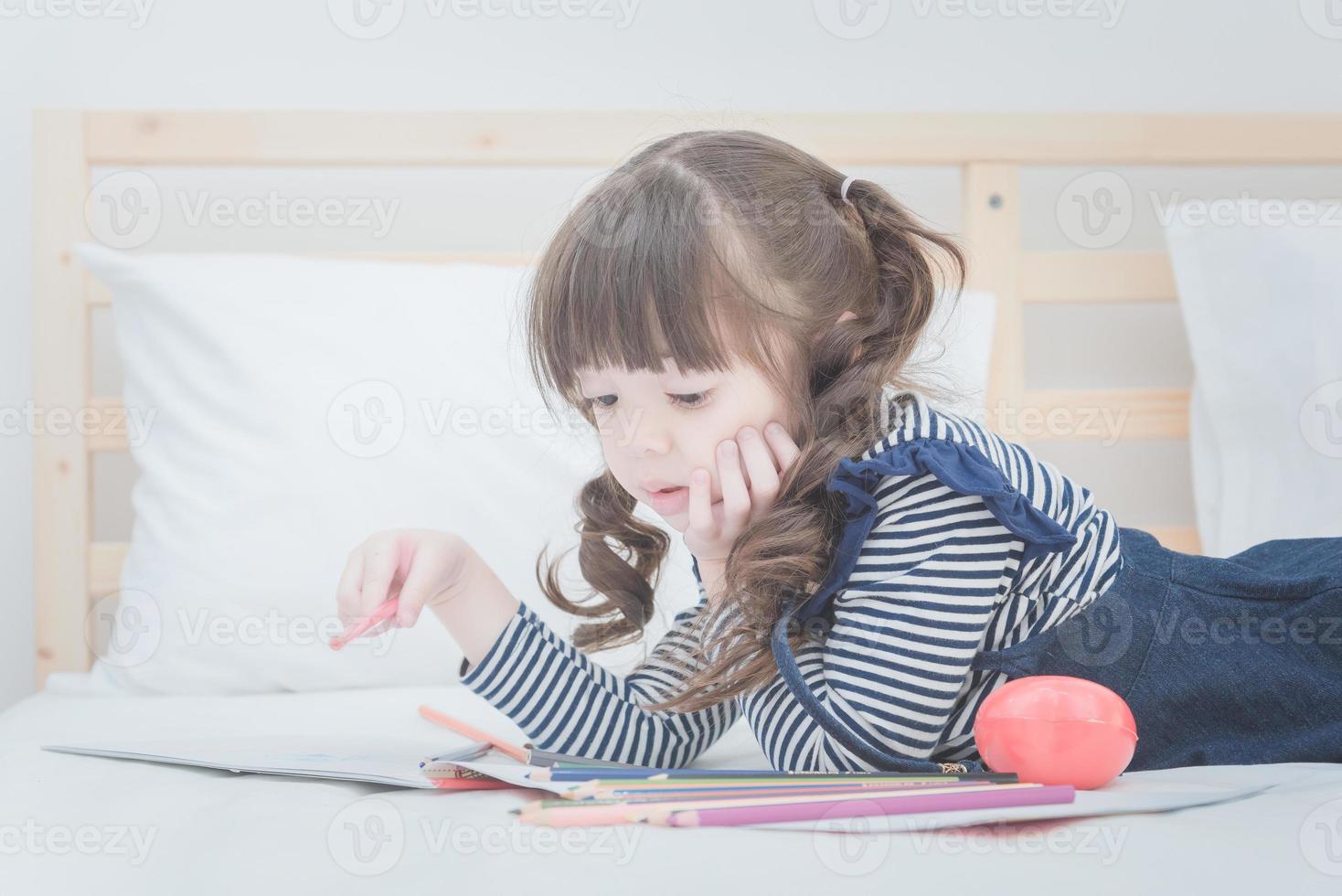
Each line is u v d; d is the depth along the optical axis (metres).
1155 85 1.82
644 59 1.77
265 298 1.44
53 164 1.60
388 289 1.47
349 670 1.36
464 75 1.75
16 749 0.85
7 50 1.69
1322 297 1.55
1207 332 1.62
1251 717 0.84
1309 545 0.99
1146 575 0.87
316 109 1.73
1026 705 0.68
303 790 0.69
